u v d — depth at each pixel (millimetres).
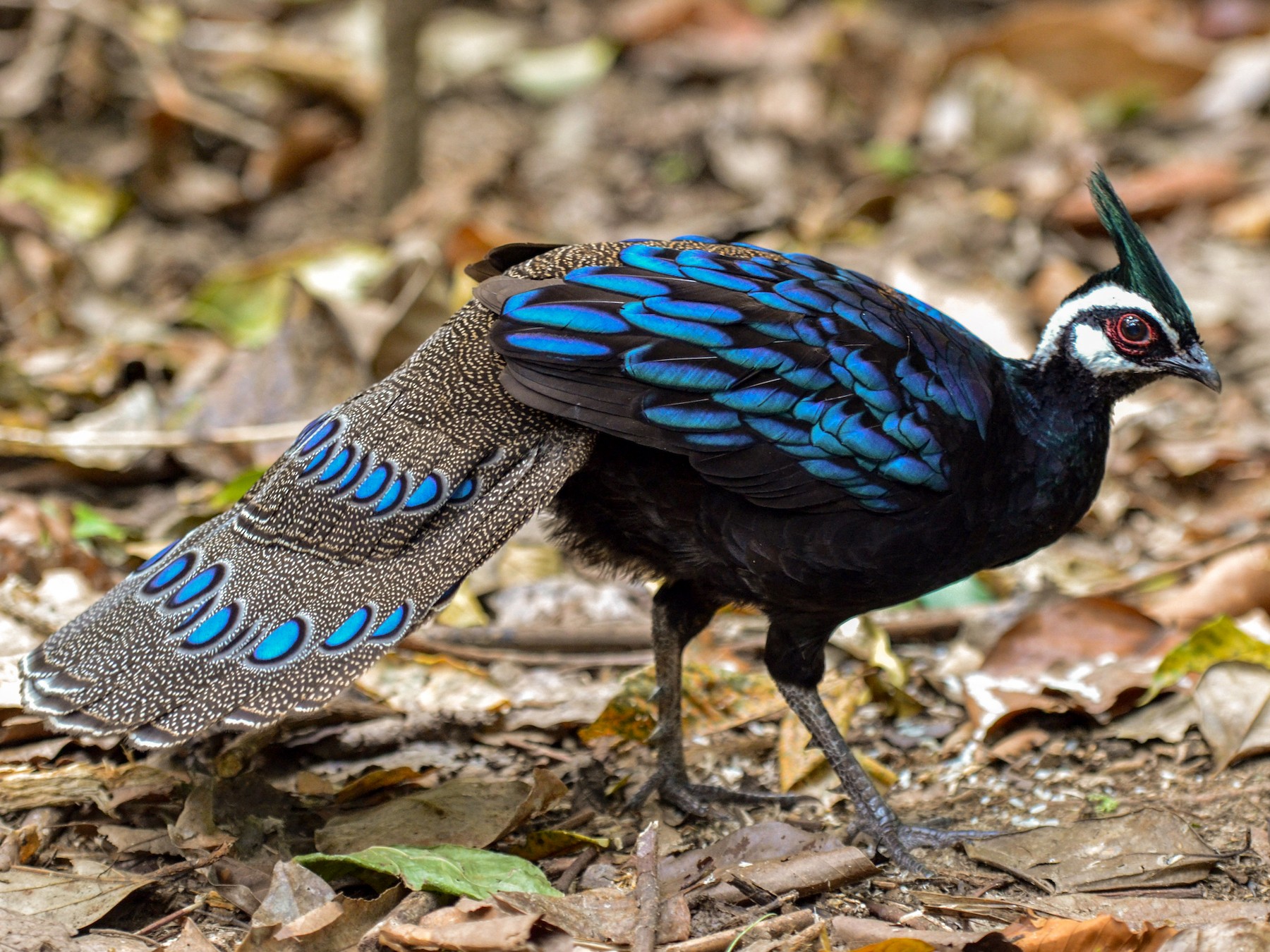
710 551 7094
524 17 18297
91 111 15195
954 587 10031
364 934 6312
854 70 16797
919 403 6914
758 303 6805
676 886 6914
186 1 17047
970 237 14055
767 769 8328
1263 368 12680
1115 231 7512
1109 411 7574
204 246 14250
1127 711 8594
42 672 6516
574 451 6691
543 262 7172
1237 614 9328
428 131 16094
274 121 15516
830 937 6461
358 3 17375
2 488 10461
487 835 7090
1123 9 17219
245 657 6430
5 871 6680
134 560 9445
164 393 11578
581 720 8344
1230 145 15883
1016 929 6340
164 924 6500
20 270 12891
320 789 7652
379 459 6664
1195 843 7156
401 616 6465
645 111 16656
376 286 12242
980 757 8375
